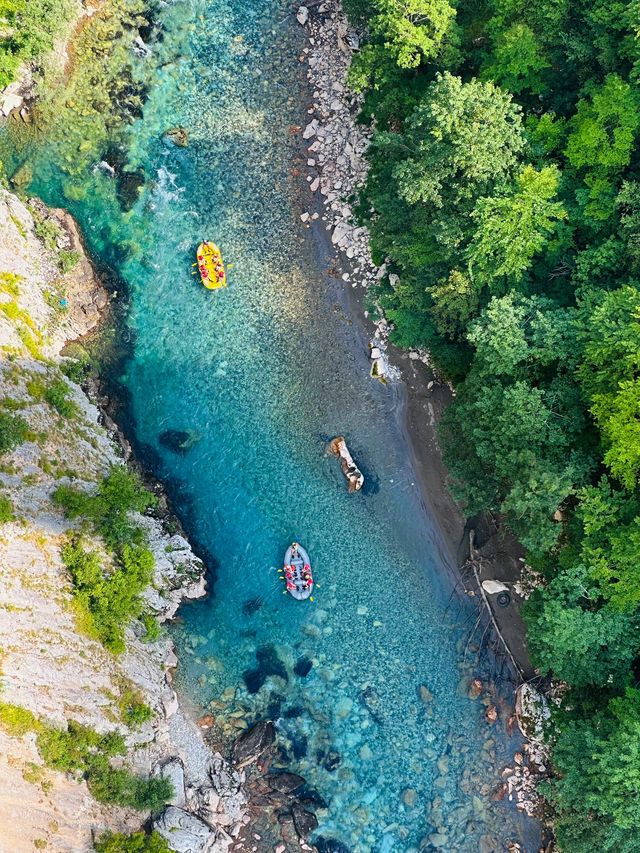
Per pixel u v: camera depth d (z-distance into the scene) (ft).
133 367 188.75
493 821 168.66
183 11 201.26
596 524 147.43
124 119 196.85
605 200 155.02
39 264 185.47
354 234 191.31
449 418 174.40
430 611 179.63
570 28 160.35
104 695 159.53
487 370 156.15
